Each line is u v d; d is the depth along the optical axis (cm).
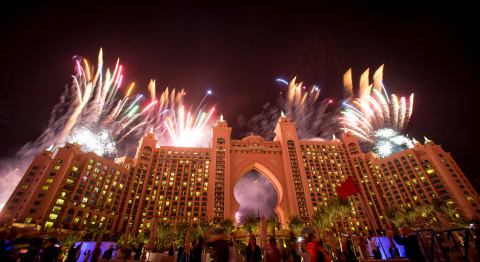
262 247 2638
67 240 6944
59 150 9938
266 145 14325
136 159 12850
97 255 1717
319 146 14125
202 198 11794
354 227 10825
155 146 13588
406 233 1094
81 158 10588
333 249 3516
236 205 12106
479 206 9869
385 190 12325
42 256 1198
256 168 14025
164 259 2189
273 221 8544
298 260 1609
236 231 10231
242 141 14438
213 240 1174
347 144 14375
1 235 1488
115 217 10756
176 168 12781
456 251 1390
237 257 2397
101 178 10800
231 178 12850
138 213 11256
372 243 2506
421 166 11688
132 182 11944
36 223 8325
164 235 8106
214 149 13400
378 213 11594
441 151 11688
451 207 7938
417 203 11162
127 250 2395
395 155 12681
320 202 11919
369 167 13350
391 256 2305
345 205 6400
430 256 1259
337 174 13062
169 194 11869
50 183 9156
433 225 5009
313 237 987
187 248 2655
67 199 9481
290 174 12744
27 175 9431
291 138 14138
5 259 1425
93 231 8500
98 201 10331
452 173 10962
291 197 12044
